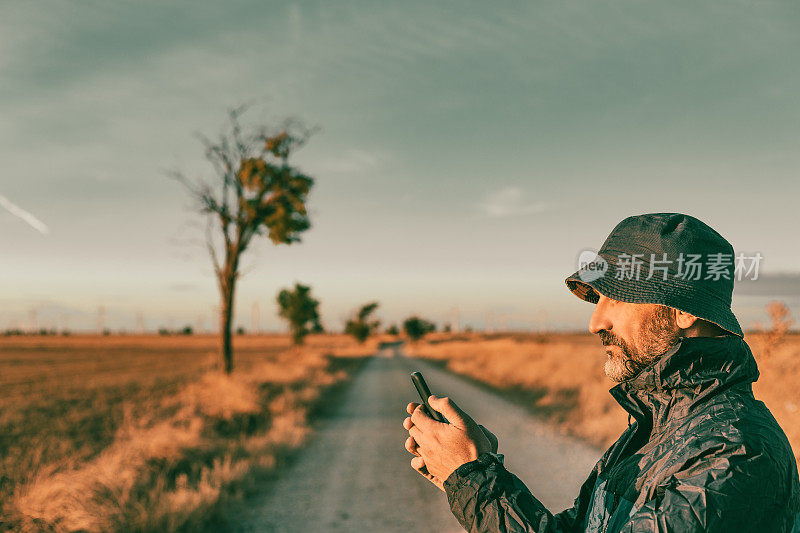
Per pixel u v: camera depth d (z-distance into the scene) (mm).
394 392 19891
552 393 14430
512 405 14023
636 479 861
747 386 851
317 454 9000
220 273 18891
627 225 962
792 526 731
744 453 732
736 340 864
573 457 7996
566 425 10172
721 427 780
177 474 6711
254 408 11898
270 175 17984
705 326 889
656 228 909
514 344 46062
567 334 121062
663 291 861
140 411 13453
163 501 5195
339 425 12047
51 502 4715
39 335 165625
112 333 175625
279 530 5398
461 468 899
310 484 7098
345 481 7262
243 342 123375
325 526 5531
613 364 967
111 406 16062
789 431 4977
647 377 892
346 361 45062
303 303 43031
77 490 5031
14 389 23719
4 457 8148
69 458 7582
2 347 94812
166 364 46719
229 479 6543
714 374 844
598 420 9703
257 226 18969
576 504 1106
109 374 33750
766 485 709
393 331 158750
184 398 13867
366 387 22234
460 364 32750
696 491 713
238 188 18578
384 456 8828
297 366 28141
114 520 4691
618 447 1035
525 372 20031
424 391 1001
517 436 9680
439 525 5547
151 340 130625
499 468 903
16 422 12805
